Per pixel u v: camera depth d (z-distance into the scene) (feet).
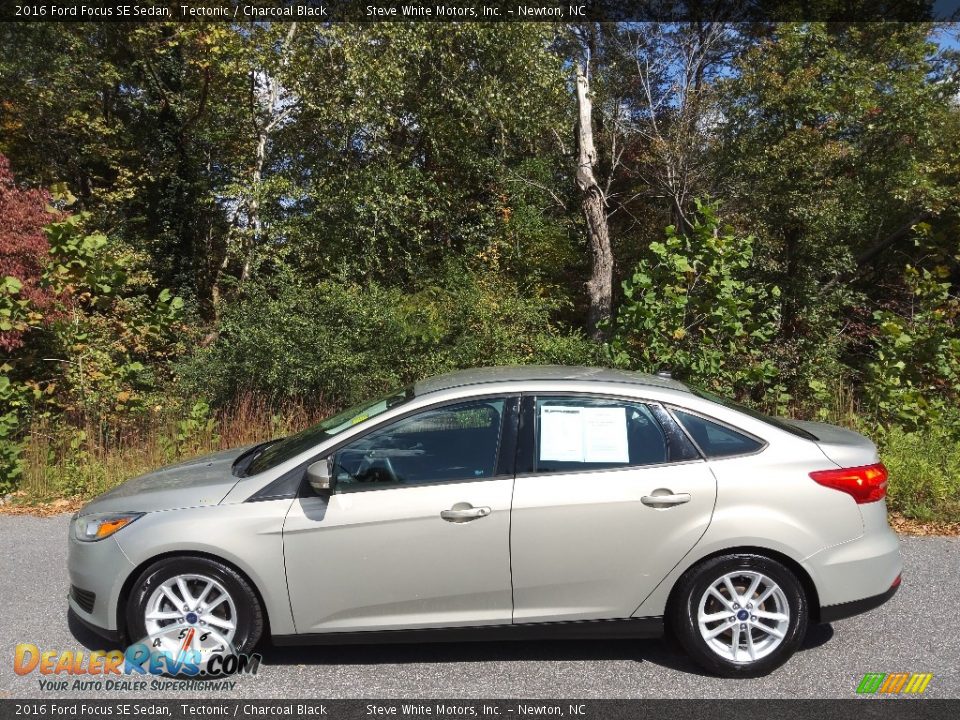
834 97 43.16
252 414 31.30
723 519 12.07
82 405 28.63
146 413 30.30
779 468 12.36
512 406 12.75
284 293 34.27
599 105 60.95
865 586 12.31
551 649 13.34
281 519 12.11
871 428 27.20
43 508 23.21
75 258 28.68
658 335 27.71
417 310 36.17
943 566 17.19
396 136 56.18
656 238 61.98
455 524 12.07
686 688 11.88
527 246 55.93
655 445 12.53
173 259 58.39
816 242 46.24
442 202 53.42
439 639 12.26
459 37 51.88
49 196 36.17
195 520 12.15
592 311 56.34
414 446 12.55
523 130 56.13
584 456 12.45
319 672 12.54
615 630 12.28
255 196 49.70
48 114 57.72
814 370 34.04
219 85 56.39
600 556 12.12
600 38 59.88
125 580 12.28
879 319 30.25
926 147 45.39
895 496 21.44
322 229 48.80
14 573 17.25
